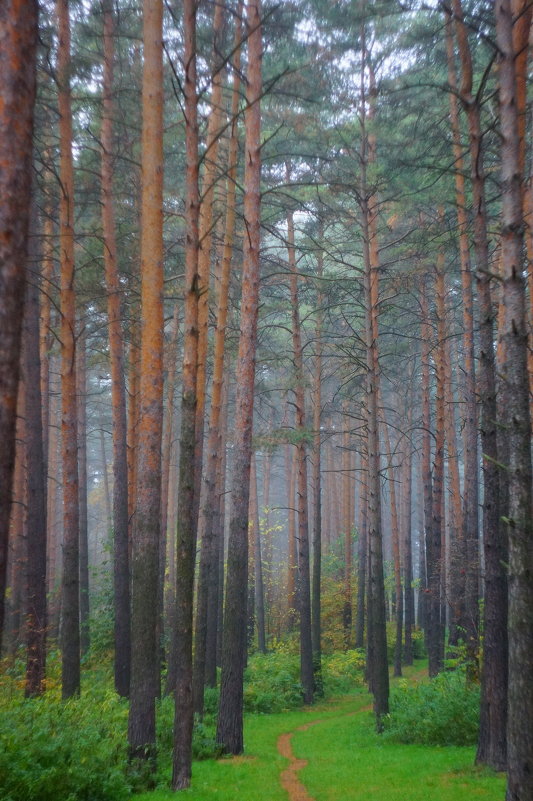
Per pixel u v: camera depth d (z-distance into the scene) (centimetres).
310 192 2038
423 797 954
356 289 2045
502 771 1083
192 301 1098
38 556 1550
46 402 2352
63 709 1168
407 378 3369
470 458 1886
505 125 856
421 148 1636
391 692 2259
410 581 3575
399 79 1730
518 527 789
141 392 1138
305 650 2467
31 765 847
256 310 1483
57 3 1434
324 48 1688
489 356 1163
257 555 3641
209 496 1748
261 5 1467
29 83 547
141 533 1112
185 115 1120
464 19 1294
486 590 1159
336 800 998
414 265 2217
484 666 1148
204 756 1334
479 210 1153
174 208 2181
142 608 1091
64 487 1440
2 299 516
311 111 1797
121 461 1762
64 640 1402
